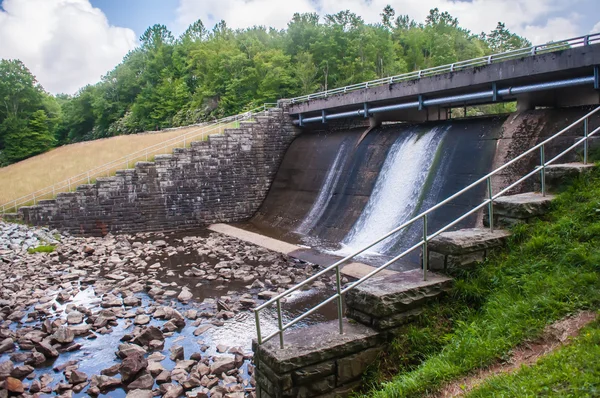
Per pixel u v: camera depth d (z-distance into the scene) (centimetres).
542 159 883
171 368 1137
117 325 1445
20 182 3469
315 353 585
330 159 2925
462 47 9662
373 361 635
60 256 2370
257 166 3284
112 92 9369
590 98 2142
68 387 1053
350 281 1703
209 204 3142
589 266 650
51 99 9750
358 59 6812
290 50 7369
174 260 2255
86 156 4103
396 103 2678
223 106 6300
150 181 2967
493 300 666
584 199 810
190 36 10575
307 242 2453
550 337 559
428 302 687
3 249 2378
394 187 2314
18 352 1240
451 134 2197
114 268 2136
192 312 1508
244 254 2278
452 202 1920
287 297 1619
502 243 771
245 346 1250
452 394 518
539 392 454
